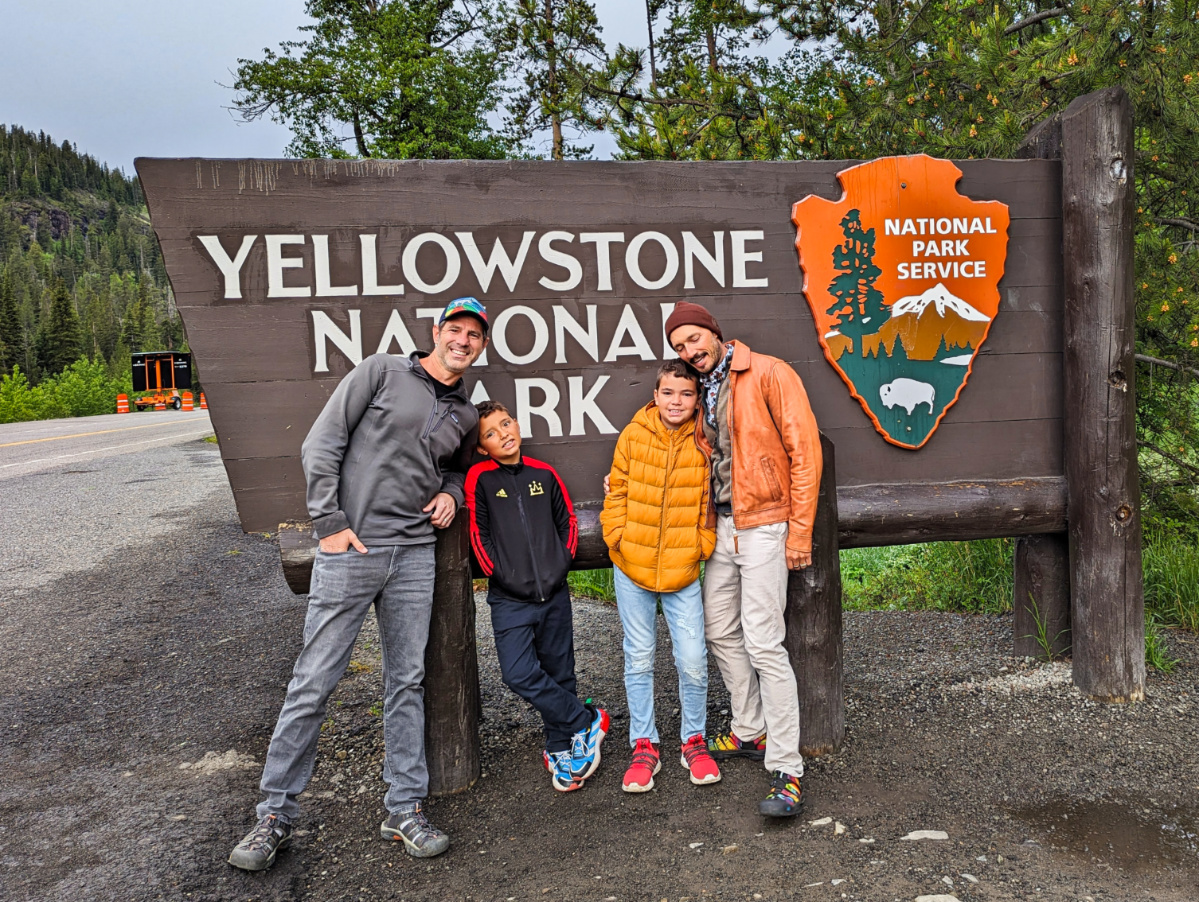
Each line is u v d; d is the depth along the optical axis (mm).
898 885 2227
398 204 3209
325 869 2467
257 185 3102
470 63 22266
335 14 22078
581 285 3355
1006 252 3623
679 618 2875
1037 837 2461
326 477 2486
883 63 5887
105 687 4094
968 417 3633
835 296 3504
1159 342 5031
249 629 5039
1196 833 2459
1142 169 4848
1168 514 5035
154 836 2670
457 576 2875
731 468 2771
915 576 5535
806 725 3043
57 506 9586
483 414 2848
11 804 2916
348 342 3178
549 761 2908
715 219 3449
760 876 2303
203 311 3084
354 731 3465
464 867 2443
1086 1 4633
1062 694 3492
